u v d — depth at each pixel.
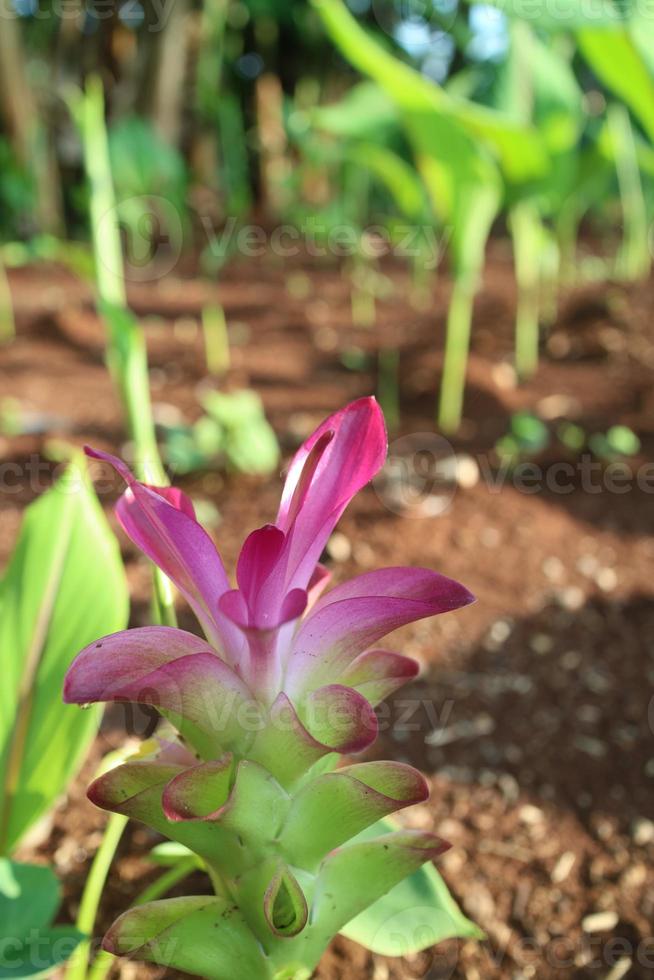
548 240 1.68
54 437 1.33
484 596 1.00
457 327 1.39
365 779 0.45
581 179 1.60
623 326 1.64
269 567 0.43
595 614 0.98
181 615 0.91
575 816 0.72
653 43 0.84
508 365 1.57
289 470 0.44
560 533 1.12
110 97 2.80
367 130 1.73
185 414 1.44
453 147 1.18
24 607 0.58
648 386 1.46
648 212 2.01
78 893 0.64
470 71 2.12
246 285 2.22
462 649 0.92
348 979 0.60
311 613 0.46
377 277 2.26
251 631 0.42
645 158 1.25
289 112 2.33
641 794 0.74
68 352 1.72
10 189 2.25
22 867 0.49
